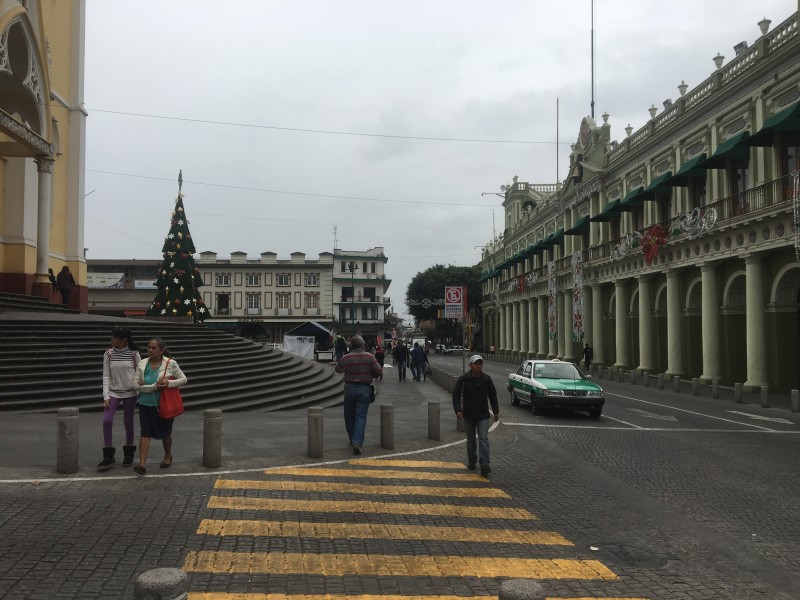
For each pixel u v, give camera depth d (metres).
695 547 6.35
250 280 75.12
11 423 10.80
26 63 21.47
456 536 6.51
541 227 54.34
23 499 7.04
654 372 32.94
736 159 25.27
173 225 37.16
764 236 22.88
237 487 8.05
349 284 84.56
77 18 28.59
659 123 32.28
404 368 29.62
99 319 19.33
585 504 7.92
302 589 5.00
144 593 3.53
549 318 46.22
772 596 5.15
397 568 5.54
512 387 19.56
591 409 16.64
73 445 8.18
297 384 18.56
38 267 22.91
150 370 8.40
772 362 24.00
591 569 5.65
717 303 27.00
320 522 6.79
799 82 21.70
